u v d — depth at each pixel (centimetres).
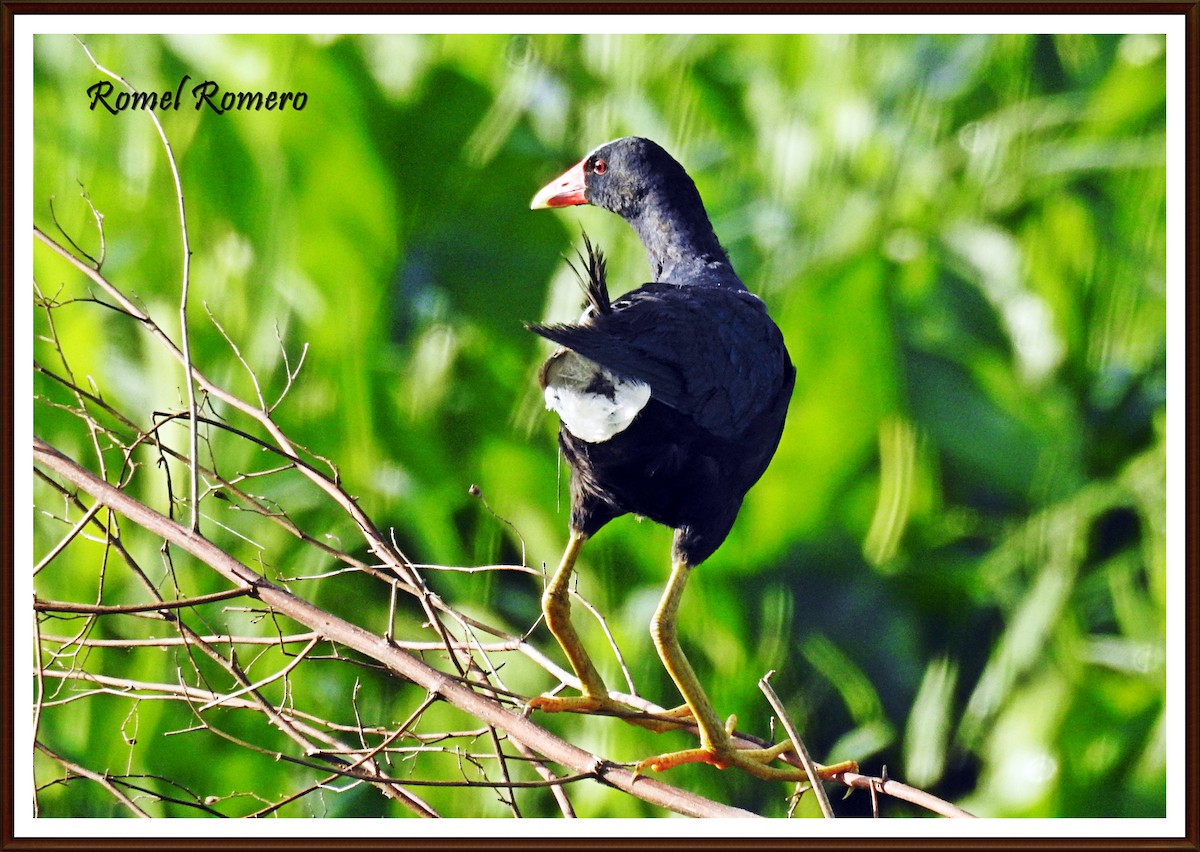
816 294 1192
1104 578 1290
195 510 581
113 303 1131
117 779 605
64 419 1106
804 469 1219
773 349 709
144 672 1075
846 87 1279
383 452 1214
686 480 653
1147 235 1268
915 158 1286
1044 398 1288
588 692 688
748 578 1265
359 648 584
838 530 1269
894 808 1240
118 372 1153
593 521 696
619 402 612
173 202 1134
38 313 1098
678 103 1291
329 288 1184
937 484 1269
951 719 1306
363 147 1163
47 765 1036
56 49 1124
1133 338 1280
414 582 612
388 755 713
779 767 704
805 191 1269
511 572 1198
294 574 1147
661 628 672
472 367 1261
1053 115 1294
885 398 1205
